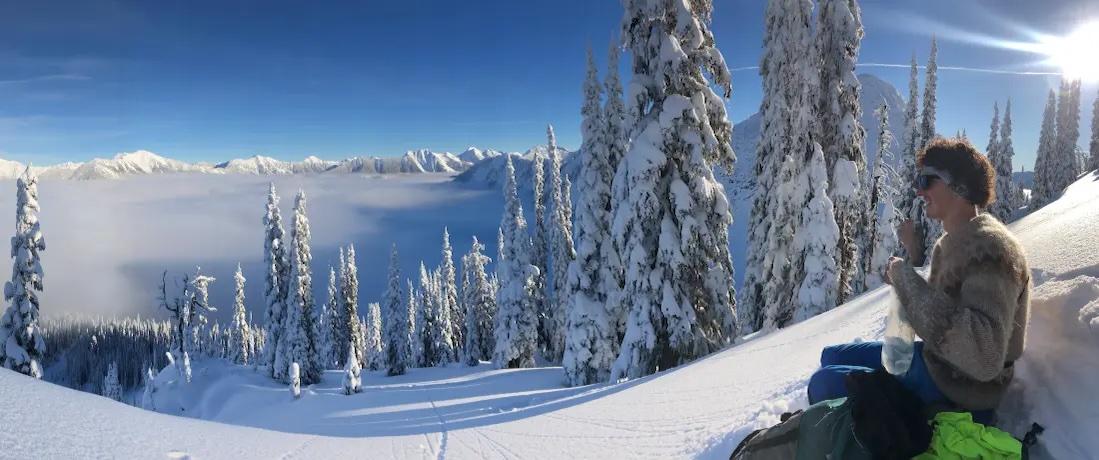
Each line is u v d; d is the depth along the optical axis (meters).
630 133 16.91
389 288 55.25
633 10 16.39
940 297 2.17
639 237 16.86
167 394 46.59
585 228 25.03
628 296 17.56
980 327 2.03
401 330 55.19
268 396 42.53
